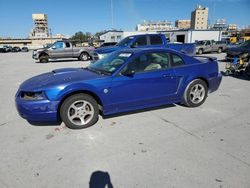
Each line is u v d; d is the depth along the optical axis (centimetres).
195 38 3344
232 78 916
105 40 4441
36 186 259
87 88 393
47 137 380
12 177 276
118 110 433
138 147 342
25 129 414
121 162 303
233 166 291
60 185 261
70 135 386
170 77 470
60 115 400
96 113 418
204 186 254
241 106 533
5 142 365
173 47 1145
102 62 491
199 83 518
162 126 418
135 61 439
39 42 9606
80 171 286
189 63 504
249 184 257
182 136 377
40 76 455
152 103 466
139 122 438
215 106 533
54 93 377
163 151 329
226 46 2738
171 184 258
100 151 332
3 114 501
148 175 275
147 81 442
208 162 300
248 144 348
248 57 984
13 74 1158
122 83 418
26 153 330
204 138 370
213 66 538
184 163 298
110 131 399
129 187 255
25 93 386
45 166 297
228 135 380
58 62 1869
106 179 269
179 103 552
